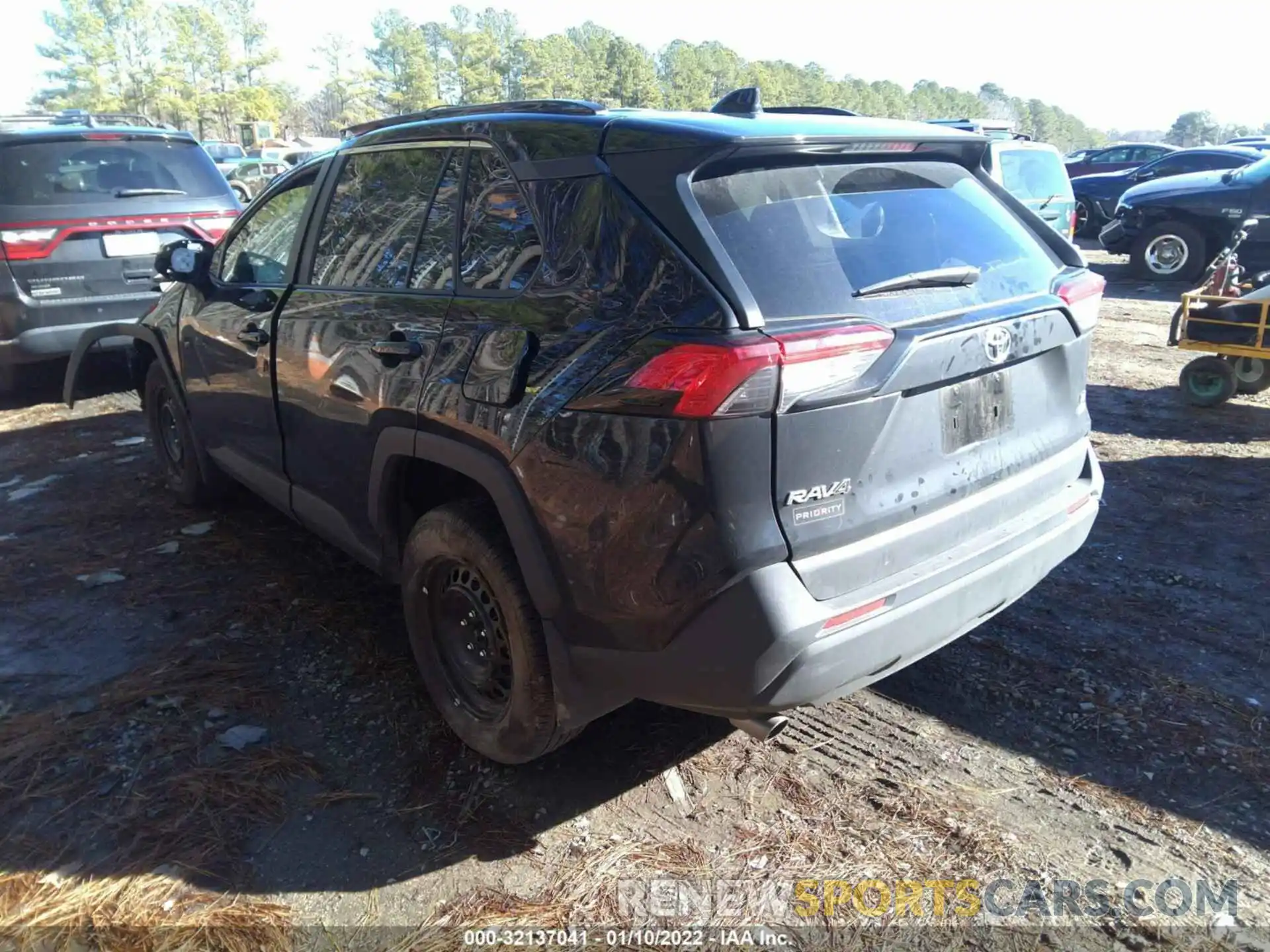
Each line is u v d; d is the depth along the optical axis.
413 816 2.74
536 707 2.63
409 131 3.26
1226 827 2.64
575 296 2.46
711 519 2.14
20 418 6.77
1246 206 12.40
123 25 80.88
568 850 2.61
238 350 3.91
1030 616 3.81
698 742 3.05
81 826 2.68
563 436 2.36
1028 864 2.52
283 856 2.59
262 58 88.94
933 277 2.48
